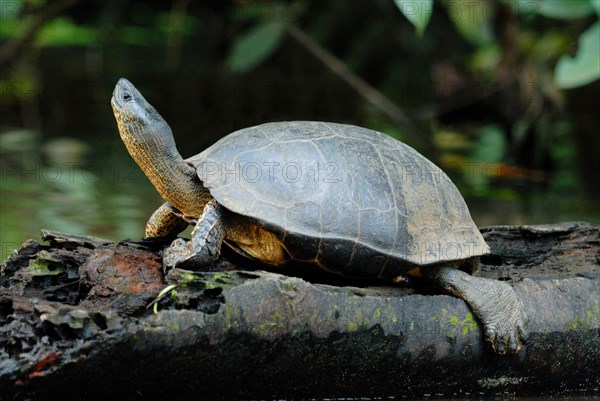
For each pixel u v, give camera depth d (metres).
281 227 6.54
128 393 6.19
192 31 27.09
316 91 22.75
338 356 6.60
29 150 18.61
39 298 6.45
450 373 7.01
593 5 11.29
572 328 7.18
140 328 5.96
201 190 7.23
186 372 6.24
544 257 8.50
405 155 7.38
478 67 20.31
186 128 20.53
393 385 6.92
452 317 6.86
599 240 8.72
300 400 6.78
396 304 6.68
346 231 6.66
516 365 7.12
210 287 6.24
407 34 22.78
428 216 7.07
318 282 7.21
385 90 23.03
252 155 6.90
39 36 23.44
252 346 6.31
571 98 19.59
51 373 5.85
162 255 6.83
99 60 25.31
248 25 24.59
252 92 22.78
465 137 20.17
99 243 7.38
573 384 7.43
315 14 23.78
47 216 12.76
